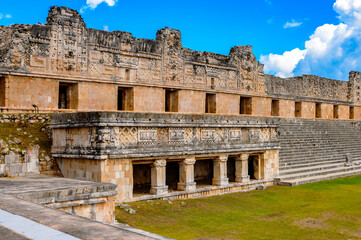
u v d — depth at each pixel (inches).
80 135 709.9
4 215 288.5
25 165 682.8
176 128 787.4
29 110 981.2
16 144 764.0
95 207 535.8
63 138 759.1
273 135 1034.1
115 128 684.1
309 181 1059.9
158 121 746.8
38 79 1003.9
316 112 2038.6
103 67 1135.0
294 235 558.9
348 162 1337.4
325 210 725.3
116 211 634.8
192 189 821.9
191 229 579.5
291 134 1444.4
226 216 673.0
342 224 624.7
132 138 712.4
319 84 2014.0
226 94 1501.0
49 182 579.5
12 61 958.4
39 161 759.7
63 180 606.9
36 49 1000.9
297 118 1619.1
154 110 1263.5
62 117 757.3
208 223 620.4
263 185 982.4
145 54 1235.9
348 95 2220.7
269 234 562.3
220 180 888.9
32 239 220.8
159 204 719.1
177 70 1334.9
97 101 1121.4
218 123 867.4
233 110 1531.7
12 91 959.6
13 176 661.3
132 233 236.2
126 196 702.5
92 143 677.9
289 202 800.9
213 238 531.2
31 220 271.3
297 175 1090.7
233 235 550.6
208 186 881.5
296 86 1870.1
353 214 692.1
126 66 1184.8
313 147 1405.0
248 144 946.7
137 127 719.7
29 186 530.6
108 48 1143.0
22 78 976.9
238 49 1569.9
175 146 781.3
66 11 1063.0
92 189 529.0
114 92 1159.0
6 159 678.5
